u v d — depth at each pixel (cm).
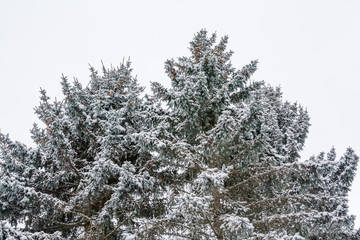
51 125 891
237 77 986
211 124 1011
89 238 812
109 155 884
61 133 895
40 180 961
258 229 817
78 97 1056
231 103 1020
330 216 815
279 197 851
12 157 926
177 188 908
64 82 988
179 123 927
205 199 654
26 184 935
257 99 814
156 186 905
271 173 842
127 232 812
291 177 845
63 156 926
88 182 886
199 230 694
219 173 687
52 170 988
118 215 882
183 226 760
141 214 934
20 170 940
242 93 1012
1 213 845
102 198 972
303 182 850
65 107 1075
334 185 1112
